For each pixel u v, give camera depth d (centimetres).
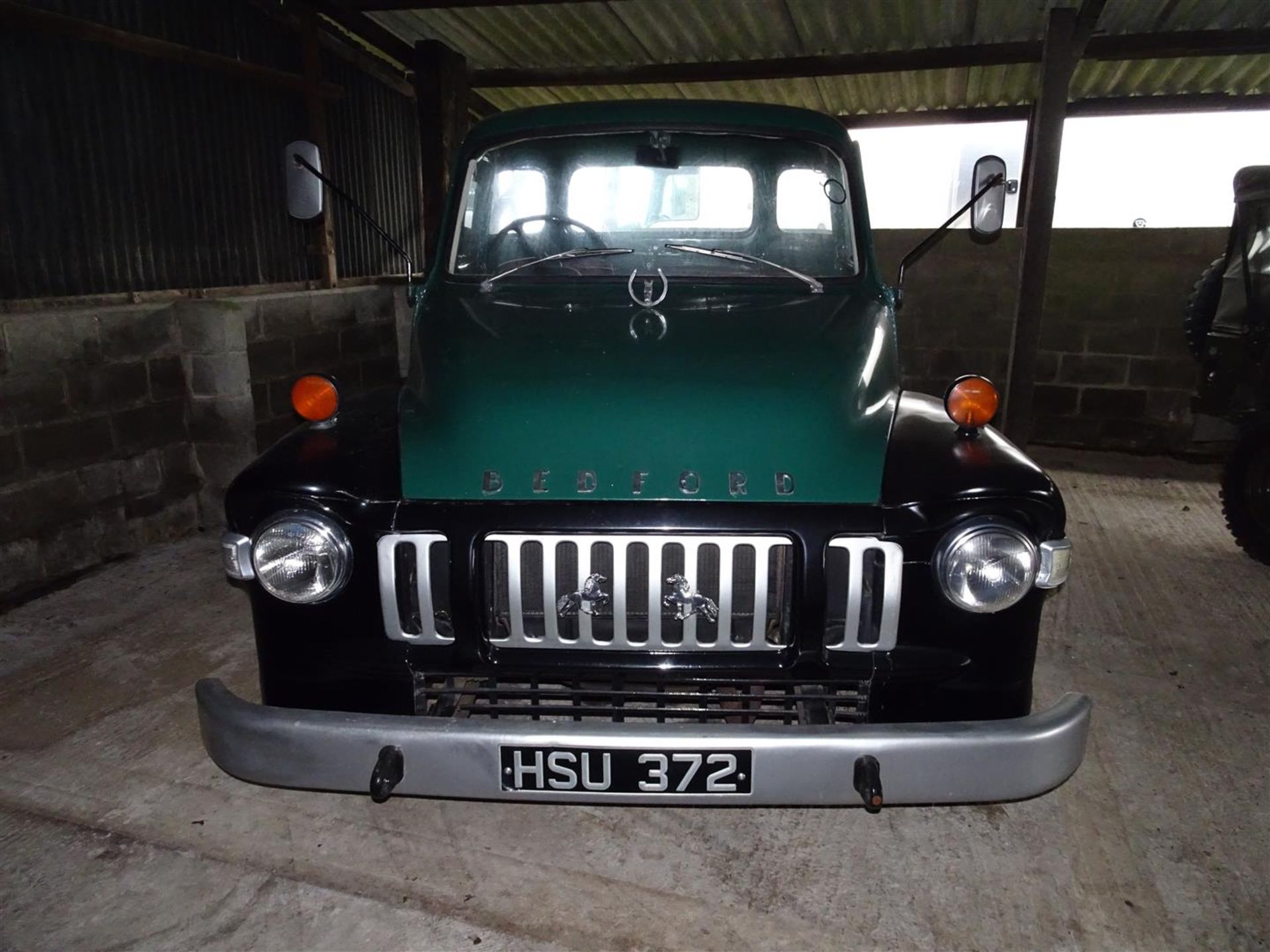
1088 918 210
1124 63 675
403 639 197
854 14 598
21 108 418
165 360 454
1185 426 673
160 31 489
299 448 208
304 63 591
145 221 487
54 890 217
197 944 201
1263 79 691
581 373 219
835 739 179
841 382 219
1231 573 427
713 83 764
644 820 246
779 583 196
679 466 195
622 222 293
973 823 245
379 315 622
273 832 240
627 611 199
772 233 291
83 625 361
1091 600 394
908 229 731
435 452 202
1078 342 692
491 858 230
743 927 207
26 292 426
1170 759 275
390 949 200
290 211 277
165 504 461
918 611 193
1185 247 656
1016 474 193
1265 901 216
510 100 821
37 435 392
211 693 195
